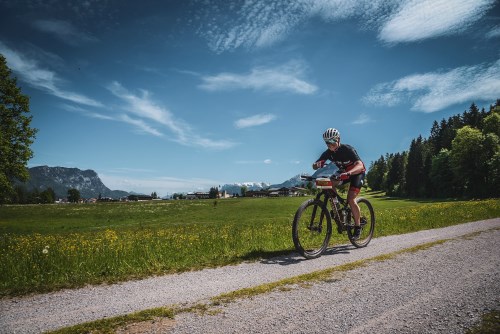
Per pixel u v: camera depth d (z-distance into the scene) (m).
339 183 6.28
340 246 6.93
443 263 4.57
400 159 131.62
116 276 4.92
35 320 3.26
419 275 4.05
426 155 101.50
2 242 10.39
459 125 104.81
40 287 4.38
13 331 3.00
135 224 45.47
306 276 4.13
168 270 5.19
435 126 125.75
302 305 3.21
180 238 8.14
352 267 4.52
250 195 170.88
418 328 2.63
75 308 3.59
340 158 6.37
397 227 9.53
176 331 2.70
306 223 5.91
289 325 2.78
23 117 28.00
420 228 9.32
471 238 6.40
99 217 58.72
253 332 2.66
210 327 2.78
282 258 5.86
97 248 6.73
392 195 122.75
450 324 2.66
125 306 3.60
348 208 6.62
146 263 5.54
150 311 3.14
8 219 57.75
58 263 5.51
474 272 4.07
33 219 57.19
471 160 71.38
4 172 26.95
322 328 2.70
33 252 6.41
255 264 5.41
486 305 2.99
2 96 27.59
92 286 4.43
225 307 3.23
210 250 6.60
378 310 3.03
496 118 75.75
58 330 2.78
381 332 2.59
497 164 64.31
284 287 3.77
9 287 4.43
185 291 4.04
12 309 3.59
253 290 3.68
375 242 7.24
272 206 65.69
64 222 51.47
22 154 27.22
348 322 2.80
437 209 15.41
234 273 4.86
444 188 84.62
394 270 4.31
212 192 192.25
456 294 3.33
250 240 7.65
